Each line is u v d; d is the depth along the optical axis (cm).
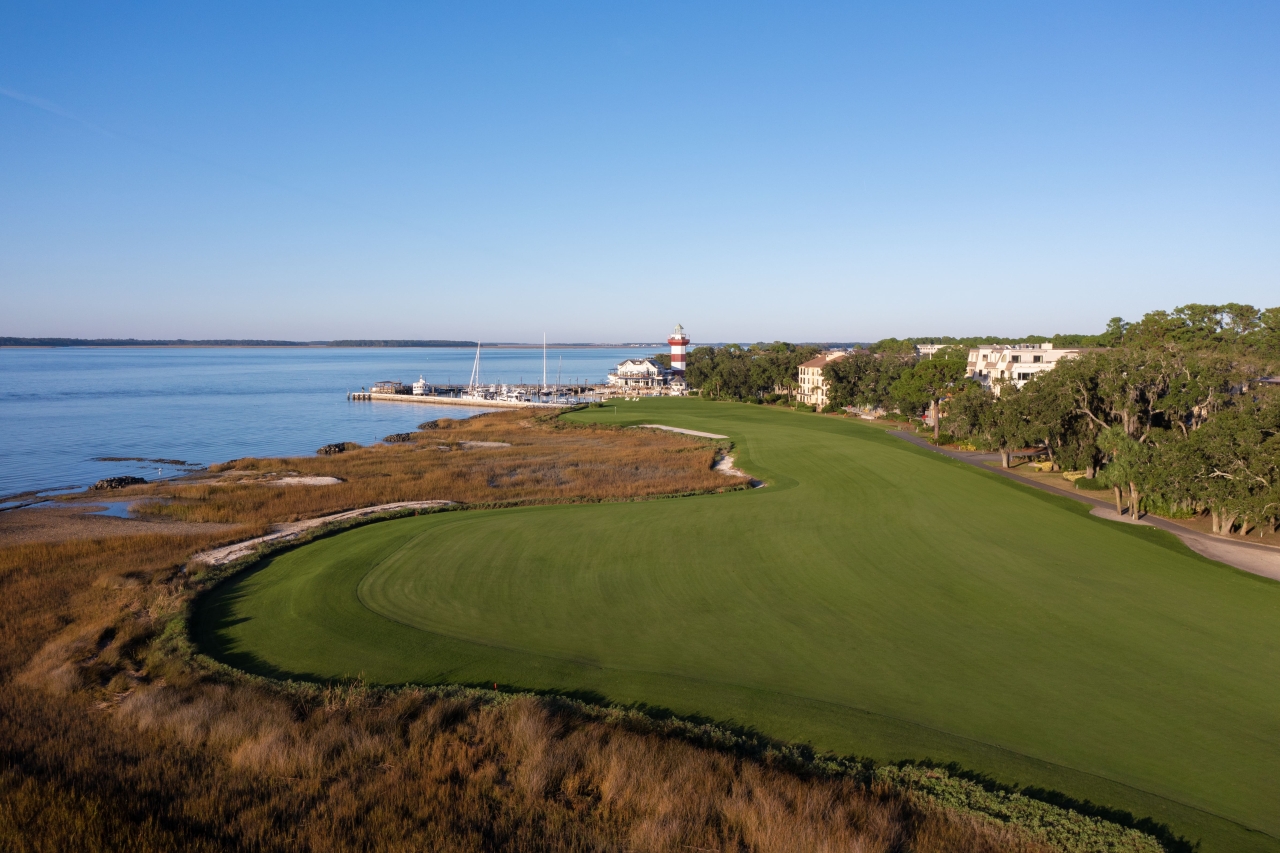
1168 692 2234
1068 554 3775
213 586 3419
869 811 1570
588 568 3578
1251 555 3825
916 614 2916
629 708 2127
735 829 1549
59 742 1894
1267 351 8269
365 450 9156
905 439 9025
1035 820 1549
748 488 6109
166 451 9594
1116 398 5528
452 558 3775
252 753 1812
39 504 6072
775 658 2500
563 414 13050
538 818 1598
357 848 1458
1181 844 1523
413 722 2008
